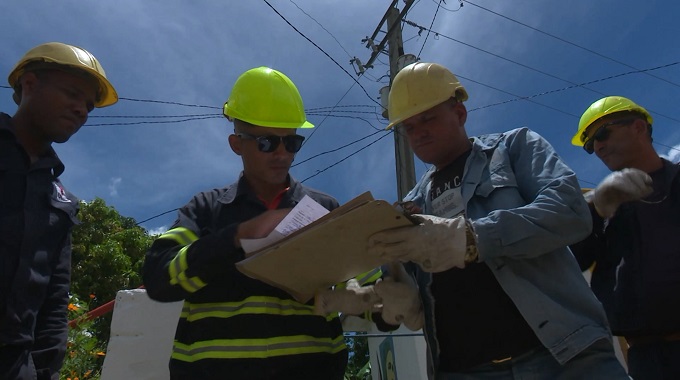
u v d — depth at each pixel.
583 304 2.15
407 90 2.51
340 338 2.48
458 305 2.31
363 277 2.61
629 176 2.58
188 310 2.32
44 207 2.51
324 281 2.21
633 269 2.83
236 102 2.51
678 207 2.84
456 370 2.29
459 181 2.48
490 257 2.01
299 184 2.64
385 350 6.11
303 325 2.30
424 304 2.45
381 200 1.74
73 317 5.33
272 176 2.44
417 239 1.92
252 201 2.44
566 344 2.01
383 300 2.35
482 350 2.22
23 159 2.46
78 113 2.66
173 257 2.15
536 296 2.10
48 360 2.51
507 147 2.44
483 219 2.05
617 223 2.97
